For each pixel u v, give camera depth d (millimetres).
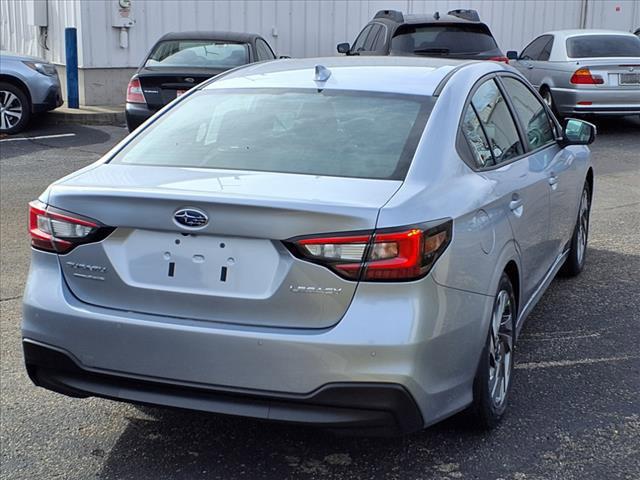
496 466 3668
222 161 3787
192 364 3307
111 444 3938
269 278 3234
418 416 3273
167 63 11672
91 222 3443
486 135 4250
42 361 3572
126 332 3377
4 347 5117
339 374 3156
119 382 3461
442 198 3463
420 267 3201
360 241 3156
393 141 3754
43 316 3521
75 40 15219
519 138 4777
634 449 3807
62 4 16266
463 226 3492
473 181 3791
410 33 12531
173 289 3348
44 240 3576
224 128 4051
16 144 12594
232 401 3312
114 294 3441
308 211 3162
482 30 12664
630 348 4980
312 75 4414
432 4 19125
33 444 3939
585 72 13367
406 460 3730
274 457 3797
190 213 3279
